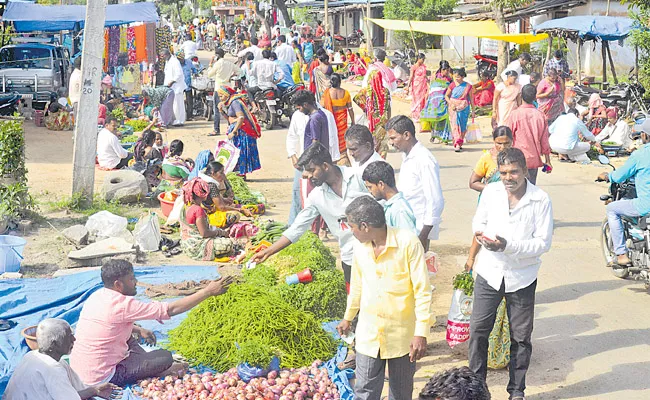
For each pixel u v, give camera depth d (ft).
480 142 59.41
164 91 66.69
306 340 21.50
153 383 19.66
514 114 31.27
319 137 31.63
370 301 16.78
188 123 70.18
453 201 41.39
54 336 17.03
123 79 81.76
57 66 76.23
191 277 28.40
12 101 71.46
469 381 9.47
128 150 52.90
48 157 52.75
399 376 17.12
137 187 39.83
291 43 114.52
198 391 19.27
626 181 28.96
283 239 20.90
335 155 32.35
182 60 71.46
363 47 129.70
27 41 83.51
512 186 18.72
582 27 73.10
